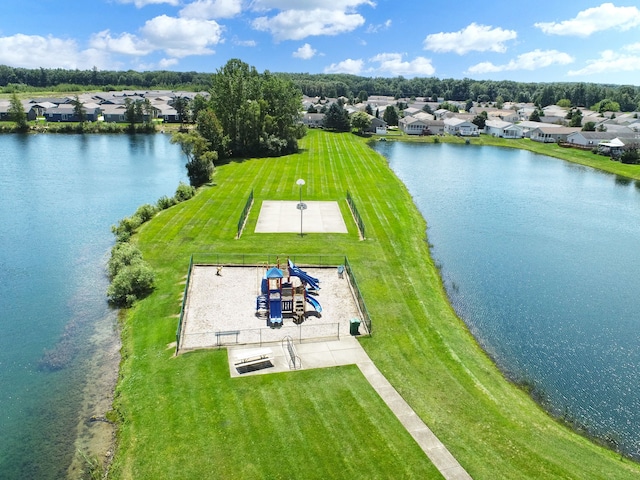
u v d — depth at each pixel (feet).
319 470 57.31
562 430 68.74
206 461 58.39
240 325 88.84
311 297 97.86
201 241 131.95
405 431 64.13
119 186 210.38
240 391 70.74
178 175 238.07
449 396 72.38
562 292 117.50
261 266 115.75
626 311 108.68
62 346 87.40
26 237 142.51
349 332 88.07
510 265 133.69
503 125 475.31
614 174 291.38
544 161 338.54
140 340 86.22
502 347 92.73
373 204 176.14
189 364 77.05
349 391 71.67
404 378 75.82
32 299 104.83
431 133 472.44
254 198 178.09
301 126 308.60
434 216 179.83
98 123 419.95
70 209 171.94
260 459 58.75
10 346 87.20
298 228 144.66
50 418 69.21
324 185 202.18
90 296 106.42
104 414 69.92
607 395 79.61
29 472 60.08
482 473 57.82
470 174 272.92
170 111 491.72
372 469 57.67
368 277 112.88
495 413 69.36
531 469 58.90
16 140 346.33
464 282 120.98
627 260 140.87
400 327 91.66
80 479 59.11
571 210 198.29
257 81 286.46
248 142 271.49
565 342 95.20
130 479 56.29
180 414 66.23
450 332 93.50
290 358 79.36
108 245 137.59
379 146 383.86
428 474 57.21
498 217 182.80
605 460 62.54
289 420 65.21
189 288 103.45
